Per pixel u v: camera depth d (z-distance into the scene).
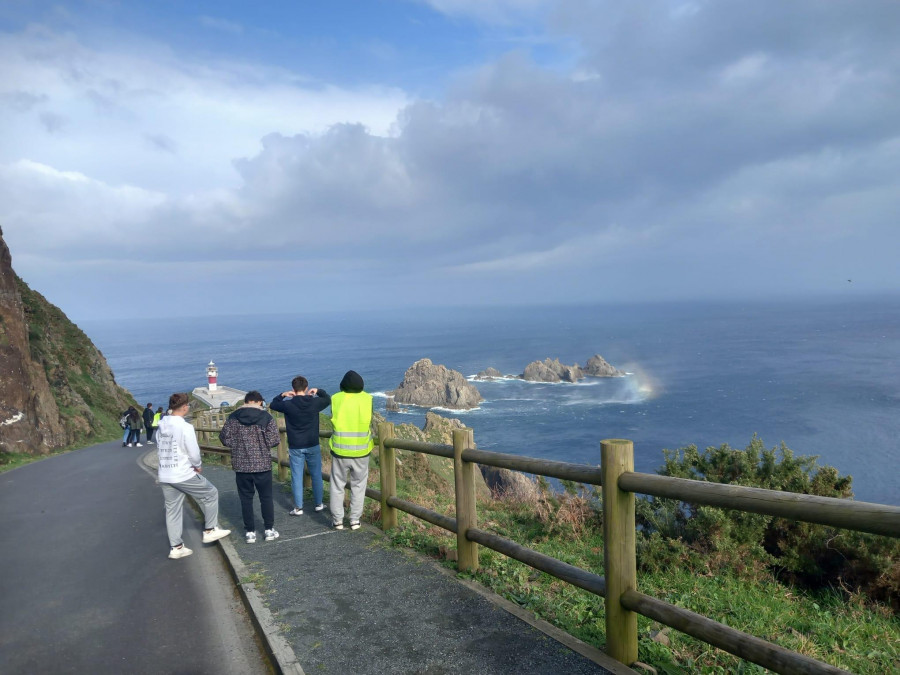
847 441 93.44
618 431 105.94
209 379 74.31
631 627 3.38
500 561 5.68
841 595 5.57
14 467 19.30
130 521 8.51
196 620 4.64
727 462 7.53
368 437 6.76
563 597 4.80
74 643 4.33
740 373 183.25
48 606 5.12
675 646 3.95
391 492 6.57
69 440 27.23
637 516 7.27
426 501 11.10
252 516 6.48
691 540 6.41
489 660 3.50
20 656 4.14
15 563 6.54
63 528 8.29
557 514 8.39
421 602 4.45
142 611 4.89
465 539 5.03
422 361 137.88
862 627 4.64
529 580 5.29
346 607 4.43
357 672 3.46
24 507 10.37
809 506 2.36
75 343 41.88
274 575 5.27
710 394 144.62
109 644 4.29
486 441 99.88
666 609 3.06
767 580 5.86
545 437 102.12
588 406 131.12
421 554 5.70
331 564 5.50
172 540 6.33
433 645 3.73
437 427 32.88
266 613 4.40
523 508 10.37
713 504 2.76
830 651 4.19
